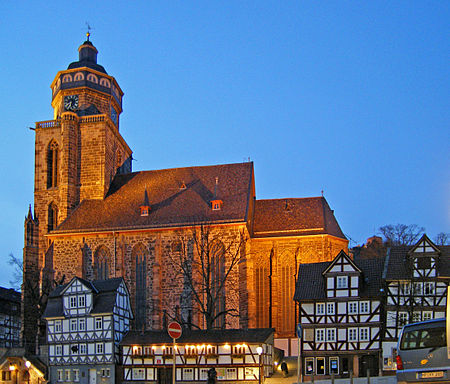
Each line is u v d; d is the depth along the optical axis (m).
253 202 112.00
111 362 85.06
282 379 79.06
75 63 119.94
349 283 79.50
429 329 30.62
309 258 103.31
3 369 90.06
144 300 101.75
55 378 88.31
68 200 110.44
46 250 109.38
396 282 77.62
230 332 82.50
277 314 102.06
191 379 81.06
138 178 115.19
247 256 100.44
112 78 120.69
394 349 76.00
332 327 78.94
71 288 89.94
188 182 112.19
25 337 104.44
